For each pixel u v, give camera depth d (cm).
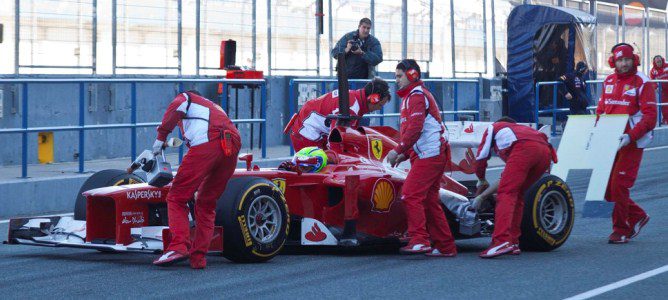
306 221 1187
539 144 1191
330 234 1183
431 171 1180
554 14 2952
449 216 1275
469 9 3088
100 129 1908
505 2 3266
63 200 1673
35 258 1197
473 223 1254
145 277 1052
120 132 2167
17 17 1958
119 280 1037
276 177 1191
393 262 1159
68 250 1270
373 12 2730
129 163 2016
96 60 2114
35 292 980
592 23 3092
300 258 1189
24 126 1628
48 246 1170
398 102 2758
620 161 1315
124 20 2169
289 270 1098
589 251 1248
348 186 1172
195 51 2327
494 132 1202
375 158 1263
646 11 3978
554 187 1255
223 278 1045
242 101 2417
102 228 1148
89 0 2098
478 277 1055
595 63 3177
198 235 1095
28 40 1983
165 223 1180
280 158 2094
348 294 961
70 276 1064
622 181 1310
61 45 2047
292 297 947
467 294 961
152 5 2225
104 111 2120
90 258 1195
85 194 1134
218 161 1079
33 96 1969
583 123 1347
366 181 1203
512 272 1085
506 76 3081
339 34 2667
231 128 1090
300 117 1348
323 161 1210
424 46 2895
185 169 1073
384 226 1245
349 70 2172
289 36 2538
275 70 2508
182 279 1038
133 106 1769
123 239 1112
